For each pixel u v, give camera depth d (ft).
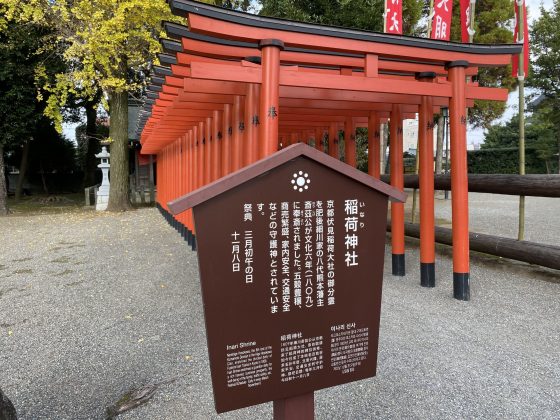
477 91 14.15
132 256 21.52
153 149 41.73
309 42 11.45
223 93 13.85
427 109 15.15
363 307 5.82
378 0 29.01
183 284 16.22
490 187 17.94
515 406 7.69
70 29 33.55
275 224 5.30
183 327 11.89
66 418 7.73
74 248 23.97
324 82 11.87
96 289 15.88
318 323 5.56
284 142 31.40
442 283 15.92
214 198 5.00
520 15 17.85
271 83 10.93
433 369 9.12
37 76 36.63
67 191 73.87
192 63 10.92
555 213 32.01
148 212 41.45
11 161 66.69
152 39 31.78
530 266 17.74
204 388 8.62
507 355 9.74
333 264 5.62
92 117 64.03
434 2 20.44
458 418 7.38
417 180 22.59
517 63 17.93
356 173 5.65
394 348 10.18
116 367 9.65
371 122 18.78
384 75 15.53
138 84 37.65
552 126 61.31
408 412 7.59
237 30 10.64
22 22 34.94
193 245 22.86
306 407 5.66
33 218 37.24
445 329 11.33
